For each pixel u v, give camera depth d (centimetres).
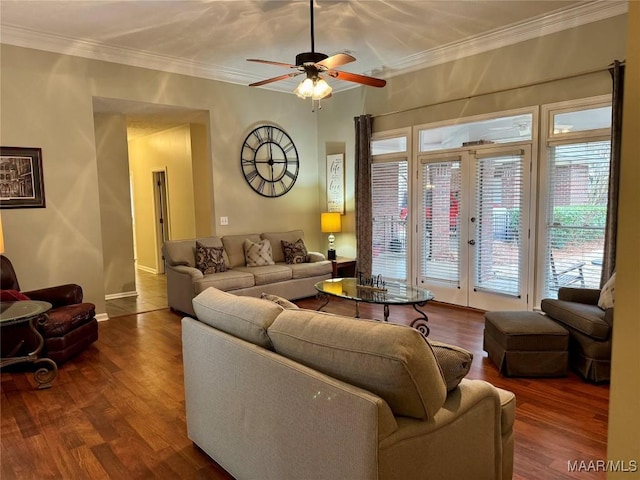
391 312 522
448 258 546
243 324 202
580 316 327
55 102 462
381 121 605
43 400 309
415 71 556
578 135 423
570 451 236
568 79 427
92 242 496
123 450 246
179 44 481
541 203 455
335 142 680
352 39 475
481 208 507
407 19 422
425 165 559
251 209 641
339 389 151
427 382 149
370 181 613
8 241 440
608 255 393
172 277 541
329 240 662
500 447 192
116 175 626
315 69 355
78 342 388
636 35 98
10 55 433
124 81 507
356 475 146
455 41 488
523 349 330
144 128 764
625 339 103
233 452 209
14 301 358
